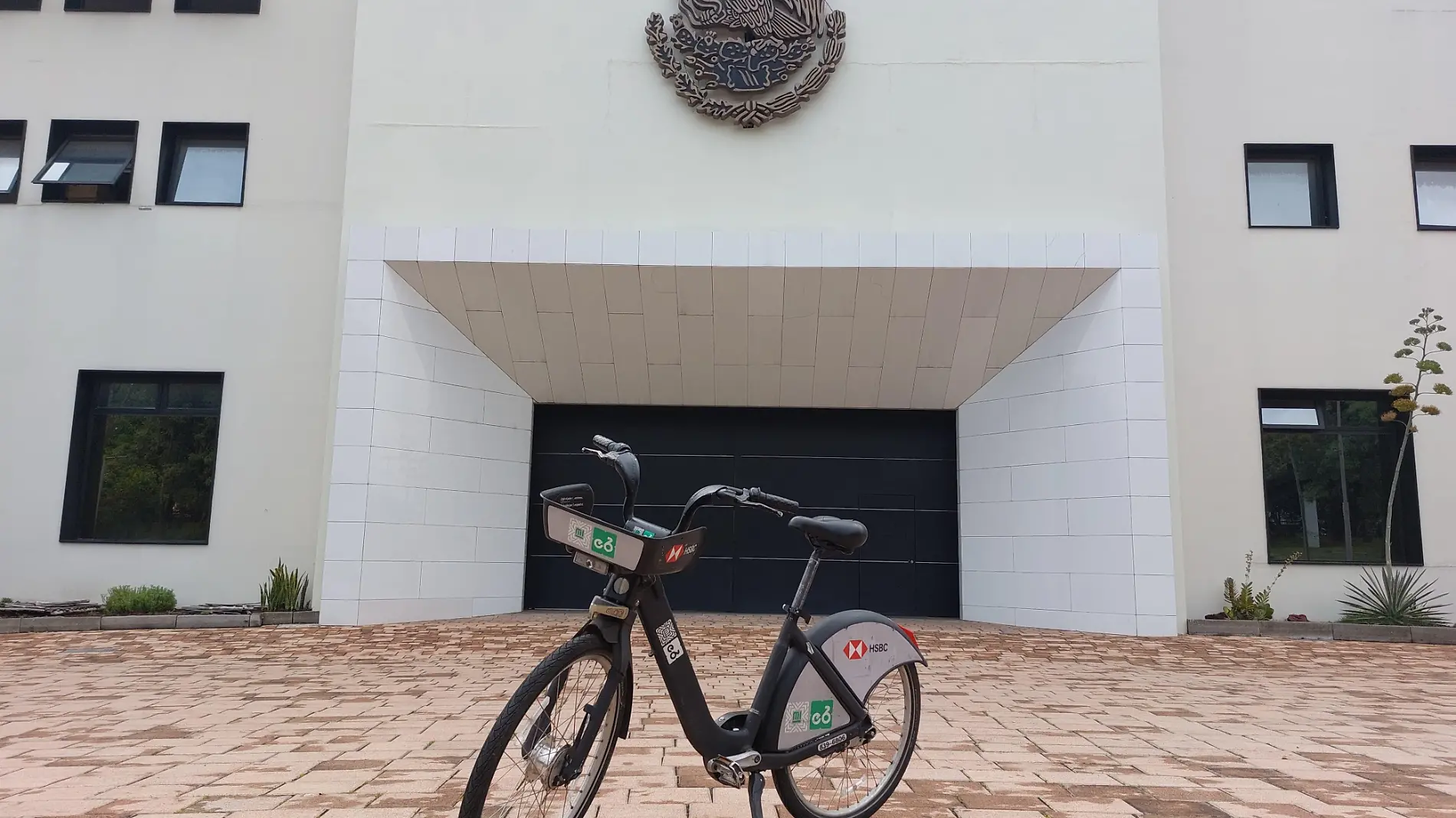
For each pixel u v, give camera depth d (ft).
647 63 33.32
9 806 10.11
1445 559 32.53
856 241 31.53
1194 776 12.10
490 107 33.17
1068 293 31.81
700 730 8.41
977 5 33.40
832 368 34.19
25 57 35.73
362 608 30.01
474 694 17.81
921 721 15.89
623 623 8.25
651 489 36.27
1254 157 35.58
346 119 35.53
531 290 32.19
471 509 33.24
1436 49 35.12
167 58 35.83
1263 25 35.53
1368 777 12.12
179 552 33.42
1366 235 34.32
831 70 32.83
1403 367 33.68
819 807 9.75
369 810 9.99
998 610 33.60
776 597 35.70
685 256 31.55
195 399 34.63
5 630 28.40
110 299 34.45
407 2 33.60
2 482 33.37
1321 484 33.68
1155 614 29.58
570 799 8.25
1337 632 29.40
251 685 18.94
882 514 36.22
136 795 10.56
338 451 30.66
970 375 34.35
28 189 34.88
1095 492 31.07
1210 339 34.12
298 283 34.68
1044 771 12.28
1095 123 32.78
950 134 32.91
